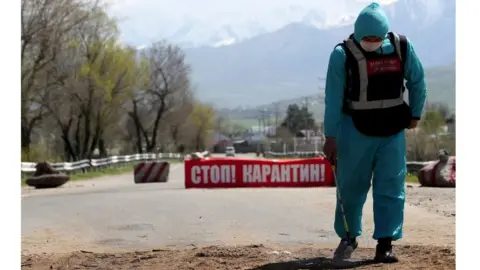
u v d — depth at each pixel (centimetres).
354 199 643
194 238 920
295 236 920
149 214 1263
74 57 4600
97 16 4666
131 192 1992
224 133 19862
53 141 5359
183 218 1181
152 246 852
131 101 6431
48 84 4344
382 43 612
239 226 1050
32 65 3925
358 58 609
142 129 7769
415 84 623
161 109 7838
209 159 2228
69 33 4328
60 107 4675
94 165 4656
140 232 999
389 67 611
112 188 2416
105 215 1262
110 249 830
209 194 1823
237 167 2228
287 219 1141
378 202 623
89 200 1655
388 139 620
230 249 742
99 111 4978
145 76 5569
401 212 623
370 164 629
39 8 3834
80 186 2764
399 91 619
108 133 5912
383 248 624
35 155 4244
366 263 620
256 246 771
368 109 614
